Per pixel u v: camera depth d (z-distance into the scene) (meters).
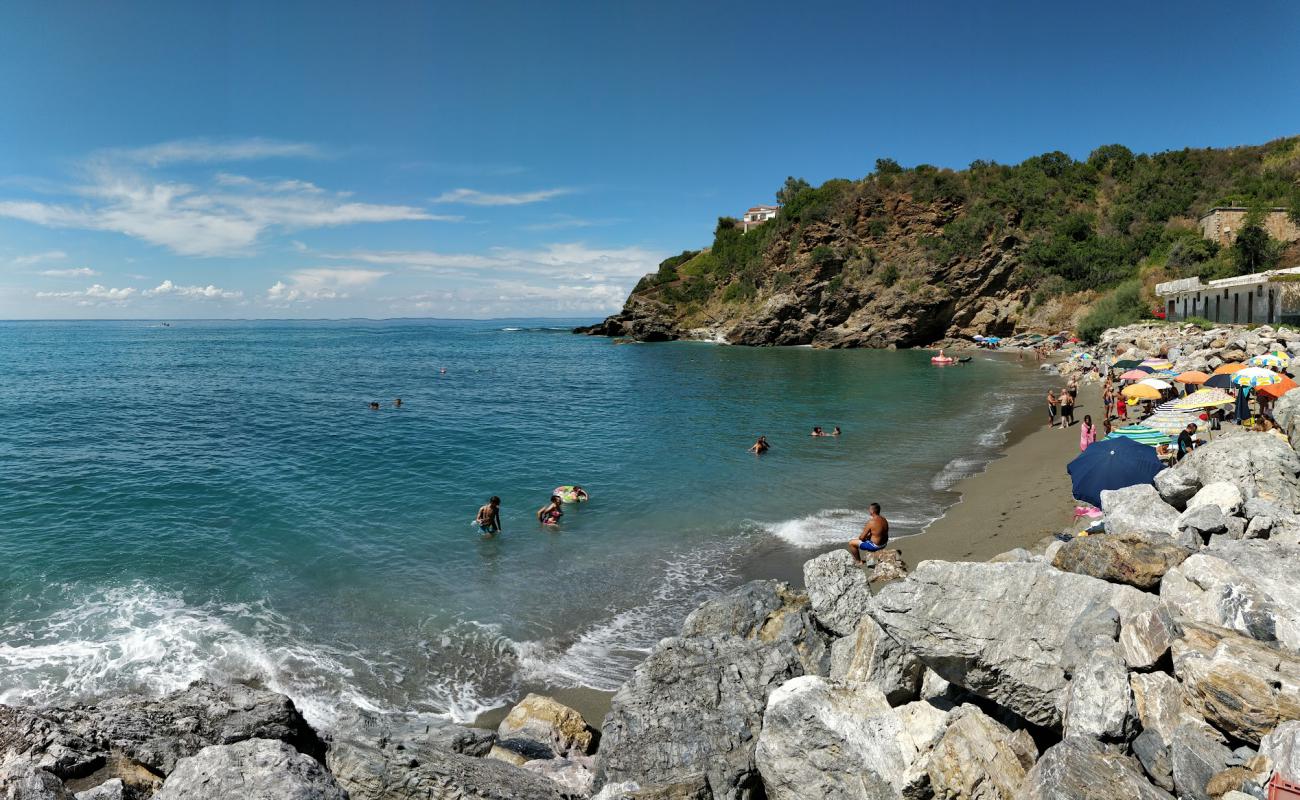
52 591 14.16
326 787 5.75
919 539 16.77
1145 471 13.55
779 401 44.25
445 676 11.41
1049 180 94.38
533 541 17.66
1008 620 6.77
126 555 16.27
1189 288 56.69
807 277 99.88
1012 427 32.59
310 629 12.88
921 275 92.50
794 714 6.55
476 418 38.12
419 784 6.81
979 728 6.09
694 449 29.12
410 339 142.75
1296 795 4.35
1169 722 5.53
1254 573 7.29
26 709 7.58
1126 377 30.20
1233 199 76.19
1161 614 6.13
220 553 16.56
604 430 34.12
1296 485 10.94
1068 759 5.20
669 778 7.04
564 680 11.34
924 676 7.55
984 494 20.67
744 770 6.95
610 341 124.88
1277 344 31.94
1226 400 20.11
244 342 127.50
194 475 24.08
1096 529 12.38
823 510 19.97
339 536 17.95
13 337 144.62
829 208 104.81
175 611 13.41
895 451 28.05
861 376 58.75
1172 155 90.88
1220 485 10.17
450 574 15.52
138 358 80.69
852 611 9.62
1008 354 76.62
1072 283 83.56
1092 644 6.29
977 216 92.50
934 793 5.78
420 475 24.59
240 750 5.94
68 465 25.02
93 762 7.11
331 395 48.25
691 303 123.62
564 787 7.62
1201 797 4.99
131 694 10.40
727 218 139.25
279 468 25.48
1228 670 5.36
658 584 14.95
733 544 17.33
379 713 10.27
